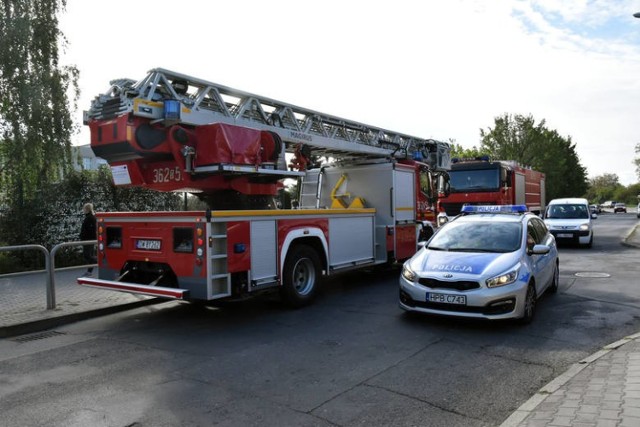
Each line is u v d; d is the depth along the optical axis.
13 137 14.98
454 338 6.19
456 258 7.02
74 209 14.04
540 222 9.15
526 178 23.67
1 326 6.78
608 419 3.56
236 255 6.91
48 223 13.59
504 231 7.66
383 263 10.89
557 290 9.41
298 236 8.05
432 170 13.20
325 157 11.67
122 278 7.61
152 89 7.08
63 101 15.84
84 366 5.34
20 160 14.80
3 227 13.26
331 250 8.95
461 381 4.72
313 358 5.46
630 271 11.87
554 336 6.26
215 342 6.20
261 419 3.89
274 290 8.02
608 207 96.69
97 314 7.97
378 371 5.01
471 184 19.55
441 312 6.62
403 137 13.13
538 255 7.65
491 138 49.62
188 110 7.34
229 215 6.83
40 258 13.30
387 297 8.98
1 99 15.03
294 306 8.02
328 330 6.68
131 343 6.27
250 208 8.53
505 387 4.56
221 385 4.66
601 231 28.36
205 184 7.77
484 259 6.86
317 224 8.54
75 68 16.47
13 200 13.64
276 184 8.85
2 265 12.27
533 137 48.19
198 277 6.67
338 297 9.05
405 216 11.41
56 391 4.57
